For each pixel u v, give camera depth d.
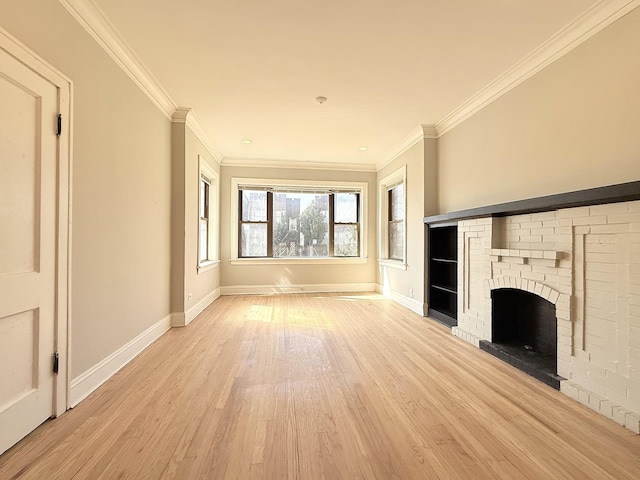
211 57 2.57
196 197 4.16
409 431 1.67
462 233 3.35
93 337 2.11
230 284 5.75
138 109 2.76
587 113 2.17
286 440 1.59
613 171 2.00
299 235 6.09
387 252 5.86
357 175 6.11
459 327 3.38
